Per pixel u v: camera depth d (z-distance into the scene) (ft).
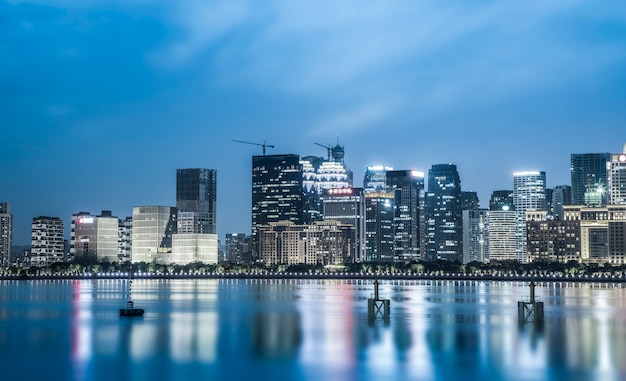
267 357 621.72
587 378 531.50
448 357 615.57
